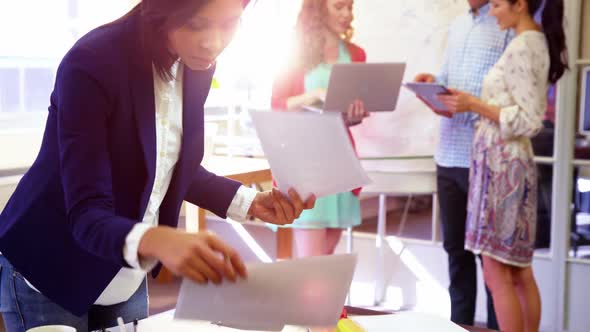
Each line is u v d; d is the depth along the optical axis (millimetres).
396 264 3711
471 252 3168
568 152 3348
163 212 1392
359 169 1128
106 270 1302
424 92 2934
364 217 3760
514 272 2941
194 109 1360
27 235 1284
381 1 3361
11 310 1381
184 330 1349
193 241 925
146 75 1216
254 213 1417
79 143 1108
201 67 1175
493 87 2830
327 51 2963
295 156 1197
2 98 3191
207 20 1081
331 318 996
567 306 3424
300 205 1308
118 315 1496
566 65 2908
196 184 1459
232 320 979
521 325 2830
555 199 3400
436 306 3629
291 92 2973
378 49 3389
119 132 1202
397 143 3389
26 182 1325
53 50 3402
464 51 3096
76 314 1303
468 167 3111
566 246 3391
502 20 2822
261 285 971
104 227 1001
